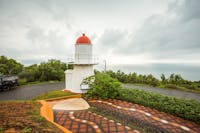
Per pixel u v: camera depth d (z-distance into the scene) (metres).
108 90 11.27
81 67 13.90
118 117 7.15
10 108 6.53
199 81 20.91
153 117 7.12
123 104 9.59
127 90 11.53
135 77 25.02
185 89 18.03
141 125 6.20
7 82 18.02
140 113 7.71
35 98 12.15
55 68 30.12
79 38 14.35
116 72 26.30
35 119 5.21
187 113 6.80
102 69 21.09
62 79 29.72
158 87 20.08
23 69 30.61
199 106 7.28
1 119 5.05
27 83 24.69
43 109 6.86
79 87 13.80
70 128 5.85
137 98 9.75
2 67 26.73
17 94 14.98
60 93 13.13
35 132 4.16
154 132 5.57
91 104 9.90
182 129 5.84
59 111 8.33
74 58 14.19
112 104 9.67
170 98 8.70
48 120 5.33
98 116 7.35
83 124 6.27
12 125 4.54
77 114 7.71
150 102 8.70
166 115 7.41
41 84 23.70
